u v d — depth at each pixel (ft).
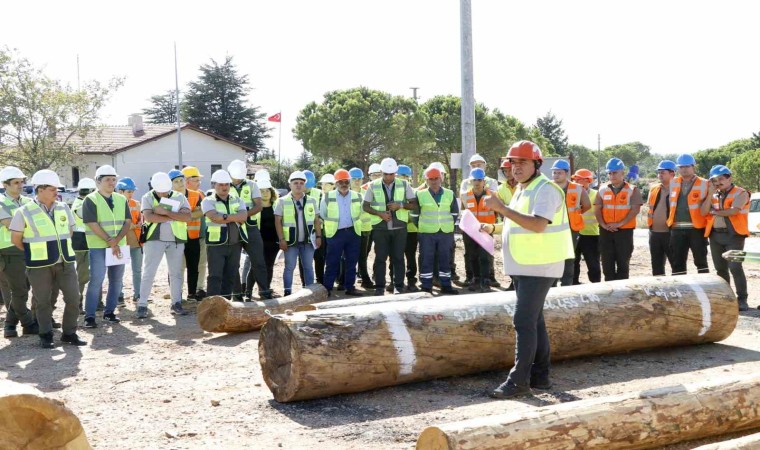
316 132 132.05
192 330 30.99
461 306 21.93
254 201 35.91
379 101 135.54
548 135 252.01
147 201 33.83
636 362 24.02
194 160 143.74
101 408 19.83
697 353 25.29
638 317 24.00
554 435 14.51
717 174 33.58
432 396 20.38
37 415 12.42
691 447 16.20
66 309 28.43
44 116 107.86
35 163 109.19
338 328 19.90
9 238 29.66
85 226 32.07
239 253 35.58
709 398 16.28
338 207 37.70
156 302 38.78
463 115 50.08
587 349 23.53
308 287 35.06
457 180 123.75
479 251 39.29
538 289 19.52
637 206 35.65
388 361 20.21
